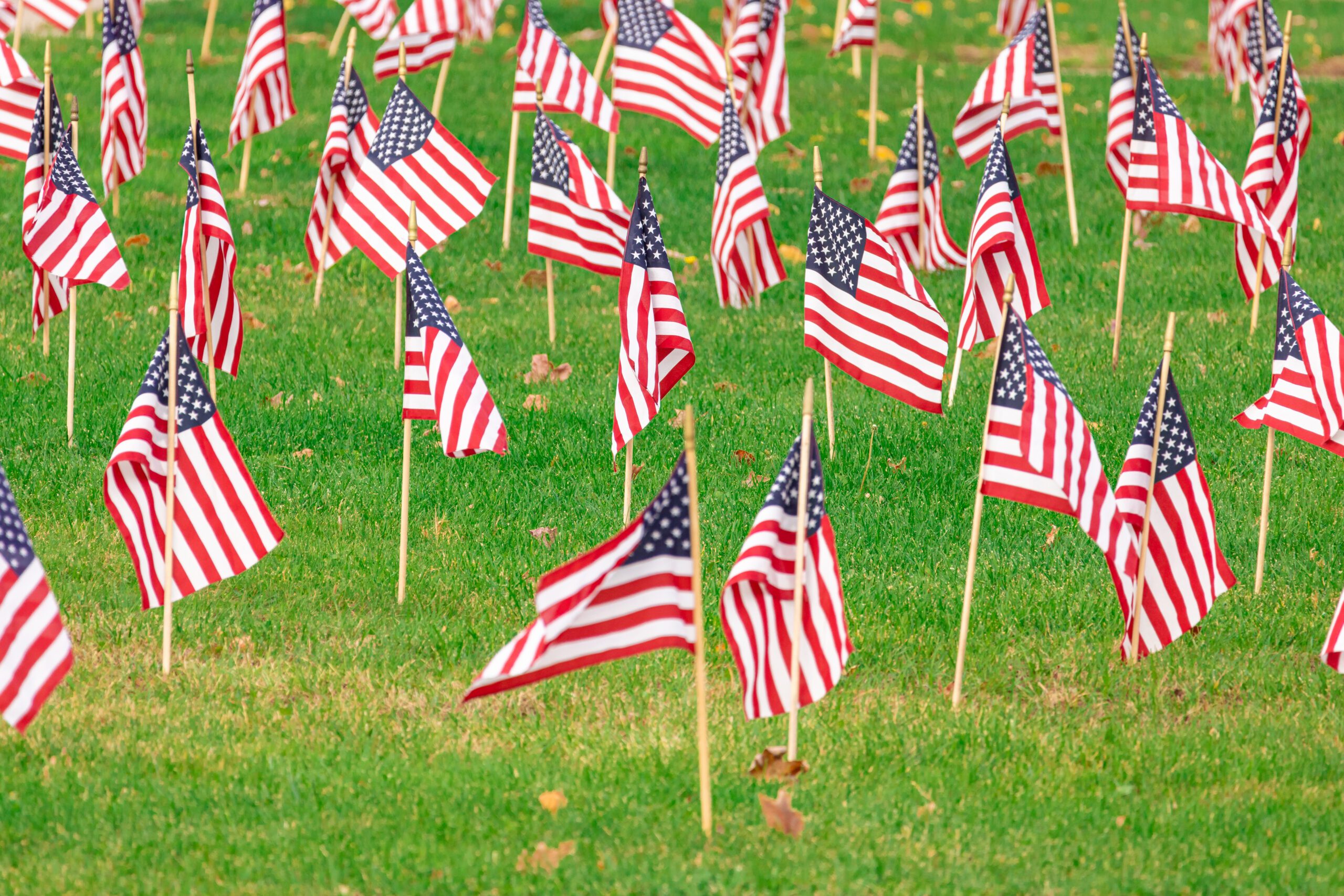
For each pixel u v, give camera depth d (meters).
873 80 63.38
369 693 26.33
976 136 55.00
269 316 46.75
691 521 21.58
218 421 26.95
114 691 26.12
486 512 34.22
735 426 39.25
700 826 22.06
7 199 56.16
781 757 23.92
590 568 21.41
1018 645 28.64
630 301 31.73
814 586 23.56
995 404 26.09
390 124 42.47
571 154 42.66
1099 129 68.94
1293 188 45.00
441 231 42.12
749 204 41.25
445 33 62.19
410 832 21.69
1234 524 34.09
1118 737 25.36
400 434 38.50
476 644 28.33
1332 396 30.03
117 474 26.70
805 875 20.81
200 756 23.88
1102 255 53.62
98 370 41.62
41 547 31.69
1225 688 27.25
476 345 44.84
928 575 31.48
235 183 59.25
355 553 31.94
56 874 20.59
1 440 36.91
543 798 22.52
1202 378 42.59
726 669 27.48
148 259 50.88
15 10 68.88
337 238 45.72
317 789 22.86
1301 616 29.89
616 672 27.19
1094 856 21.56
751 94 57.22
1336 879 21.14
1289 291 30.48
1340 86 78.00
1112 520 26.33
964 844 21.75
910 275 32.41
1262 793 23.59
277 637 28.31
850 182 60.31
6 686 21.89
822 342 32.84
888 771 23.91
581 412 40.00
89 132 64.81
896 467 37.00
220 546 26.97
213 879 20.56
